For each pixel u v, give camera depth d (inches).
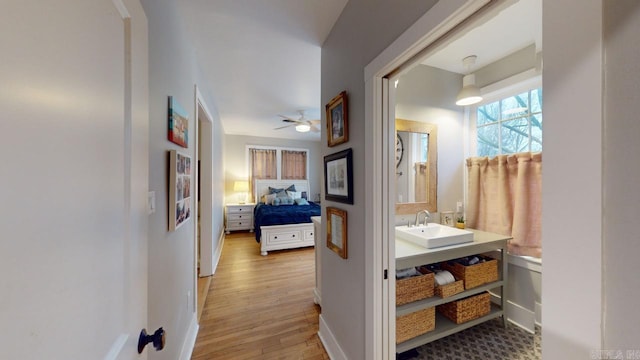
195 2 59.2
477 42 76.3
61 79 15.9
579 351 17.8
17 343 12.6
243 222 224.5
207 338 76.9
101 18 20.3
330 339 69.8
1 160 12.0
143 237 28.8
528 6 60.8
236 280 121.2
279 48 80.8
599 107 16.7
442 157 93.1
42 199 14.3
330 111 68.7
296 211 179.2
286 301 100.5
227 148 235.9
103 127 20.5
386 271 49.3
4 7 12.3
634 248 15.3
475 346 71.1
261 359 68.0
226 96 130.4
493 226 86.9
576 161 17.9
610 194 16.3
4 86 12.2
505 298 77.6
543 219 20.0
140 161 27.8
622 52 15.8
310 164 263.3
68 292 16.3
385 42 44.4
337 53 65.8
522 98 83.7
